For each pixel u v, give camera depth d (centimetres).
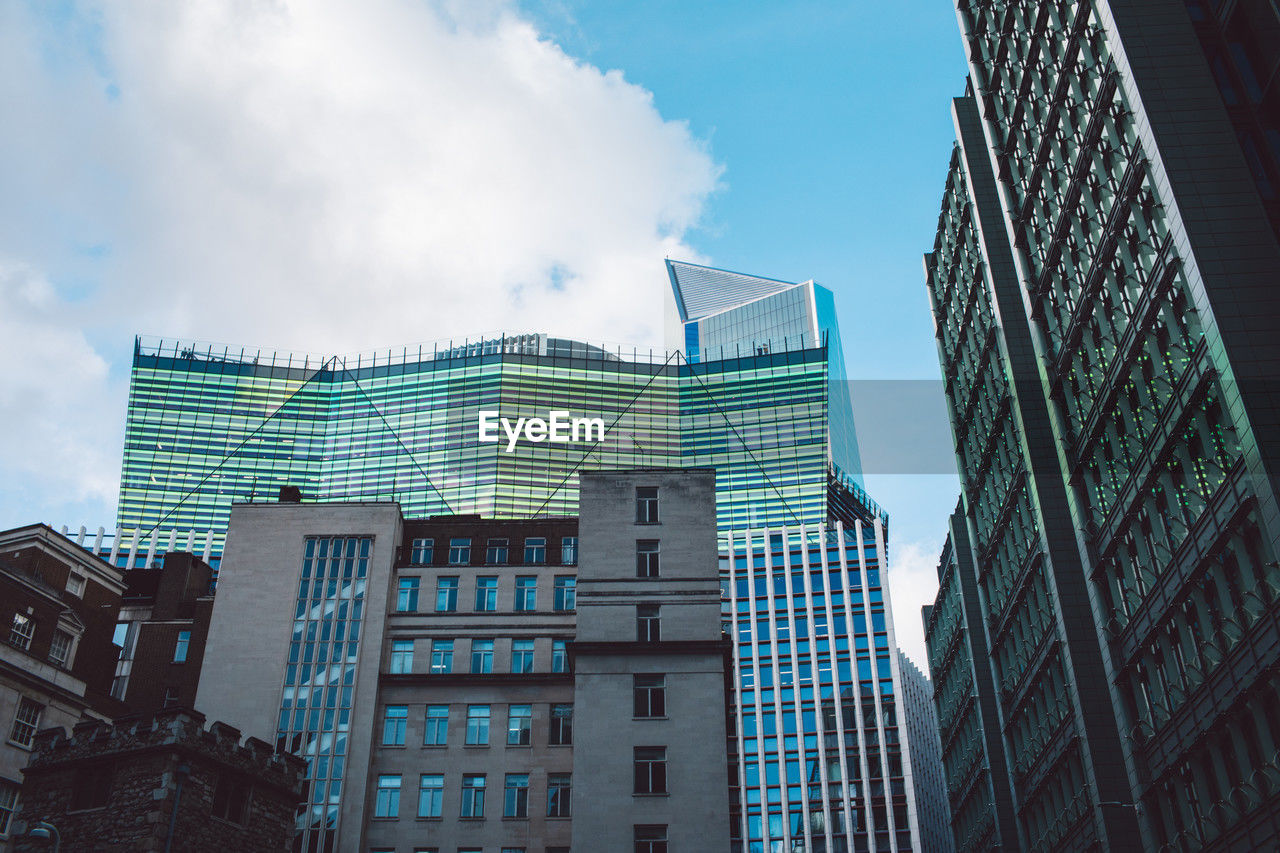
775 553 17112
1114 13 5891
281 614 8312
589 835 6825
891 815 14738
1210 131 5441
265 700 7950
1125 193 5909
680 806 6894
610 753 7081
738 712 15850
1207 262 5066
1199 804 5366
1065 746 7012
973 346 9362
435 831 7406
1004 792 9506
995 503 8875
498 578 8456
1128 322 5994
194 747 5275
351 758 7669
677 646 7406
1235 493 4875
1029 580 7769
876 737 15288
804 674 15962
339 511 8750
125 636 9206
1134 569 6131
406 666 8138
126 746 5259
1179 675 5616
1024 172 7769
